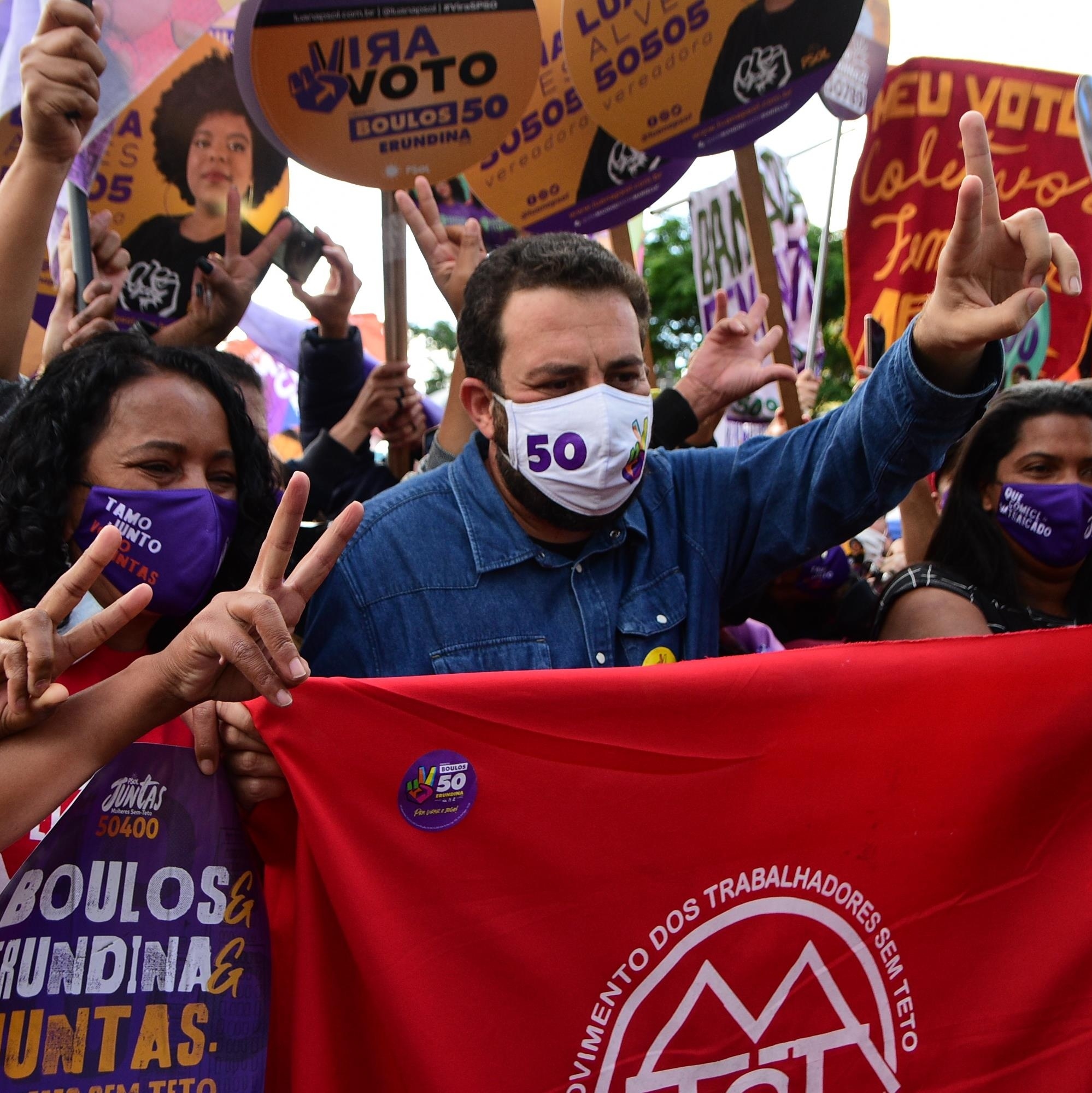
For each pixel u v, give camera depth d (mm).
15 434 1707
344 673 1910
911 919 1695
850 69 3334
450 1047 1480
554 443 1868
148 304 3047
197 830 1525
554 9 3002
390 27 2576
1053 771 1753
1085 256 3613
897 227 3578
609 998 1556
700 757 1615
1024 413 2486
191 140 3055
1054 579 2580
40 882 1443
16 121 2760
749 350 2541
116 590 1686
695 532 2072
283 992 1581
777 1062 1621
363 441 3211
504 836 1541
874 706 1688
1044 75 3592
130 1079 1433
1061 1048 1727
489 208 3107
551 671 1588
